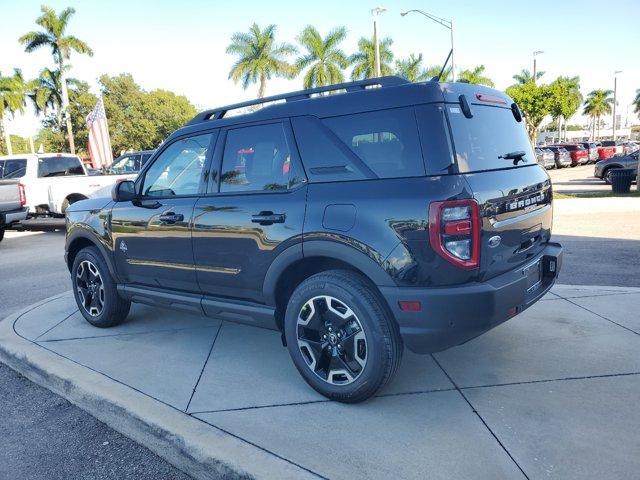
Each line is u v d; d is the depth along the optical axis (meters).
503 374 3.81
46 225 16.19
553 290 5.70
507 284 3.19
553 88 41.38
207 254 4.10
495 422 3.20
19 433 3.62
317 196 3.45
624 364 3.86
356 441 3.08
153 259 4.57
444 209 2.98
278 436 3.16
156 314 5.74
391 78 3.48
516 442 2.99
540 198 3.82
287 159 3.67
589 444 2.94
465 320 3.05
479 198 3.06
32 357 4.55
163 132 61.84
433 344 3.13
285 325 3.69
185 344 4.77
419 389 3.67
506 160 3.58
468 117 3.33
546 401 3.41
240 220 3.83
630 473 2.69
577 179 25.58
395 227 3.10
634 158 20.62
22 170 13.37
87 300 5.41
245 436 3.17
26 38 41.53
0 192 11.94
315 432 3.19
